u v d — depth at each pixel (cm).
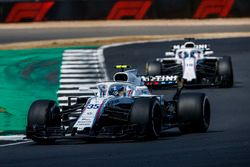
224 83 7575
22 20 15638
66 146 4238
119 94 4631
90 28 14612
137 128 4203
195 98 4650
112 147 4050
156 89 7669
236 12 15588
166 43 11812
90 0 15650
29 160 3669
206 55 8200
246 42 11562
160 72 8000
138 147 4003
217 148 3872
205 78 7769
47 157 3753
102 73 9056
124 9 15688
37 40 12862
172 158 3541
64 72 9075
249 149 3781
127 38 12788
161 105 4656
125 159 3550
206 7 15612
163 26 14700
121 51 10988
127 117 4534
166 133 4859
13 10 15588
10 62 9906
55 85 8088
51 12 15638
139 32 13838
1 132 5375
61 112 4575
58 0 15662
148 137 4281
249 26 14338
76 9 15650
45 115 4366
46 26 15050
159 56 10381
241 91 7344
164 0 15712
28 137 4362
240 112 6044
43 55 10631
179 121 4662
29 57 10406
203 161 3412
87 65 9694
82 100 4778
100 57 10438
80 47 11562
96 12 15688
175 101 4903
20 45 12019
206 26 14525
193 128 4700
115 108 4397
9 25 15362
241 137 4403
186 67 7800
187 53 7975
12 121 5938
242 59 9812
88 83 8269
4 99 7131
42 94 7469
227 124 5356
